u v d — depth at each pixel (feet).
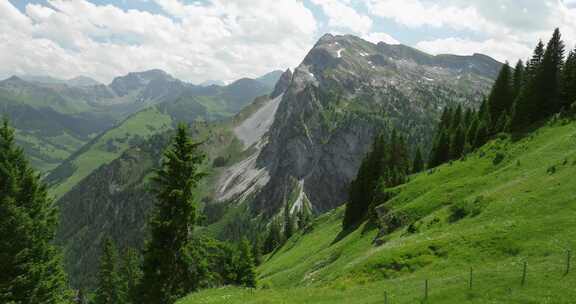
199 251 123.13
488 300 82.74
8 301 96.63
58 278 116.67
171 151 119.14
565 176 145.48
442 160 351.05
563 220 116.16
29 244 103.81
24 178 107.14
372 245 203.51
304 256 304.50
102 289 274.98
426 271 120.57
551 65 264.93
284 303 106.11
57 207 117.19
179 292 122.01
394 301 94.22
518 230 119.96
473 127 327.06
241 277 225.15
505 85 329.31
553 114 257.34
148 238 121.19
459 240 130.31
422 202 203.41
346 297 108.37
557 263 93.35
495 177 194.18
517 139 242.99
